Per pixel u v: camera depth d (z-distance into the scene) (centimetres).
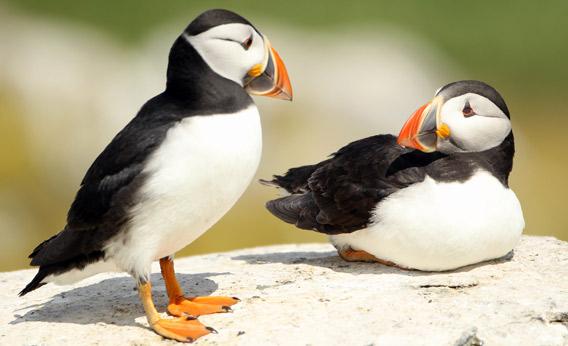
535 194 2439
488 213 1060
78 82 2256
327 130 2138
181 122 949
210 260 1284
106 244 961
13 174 2033
